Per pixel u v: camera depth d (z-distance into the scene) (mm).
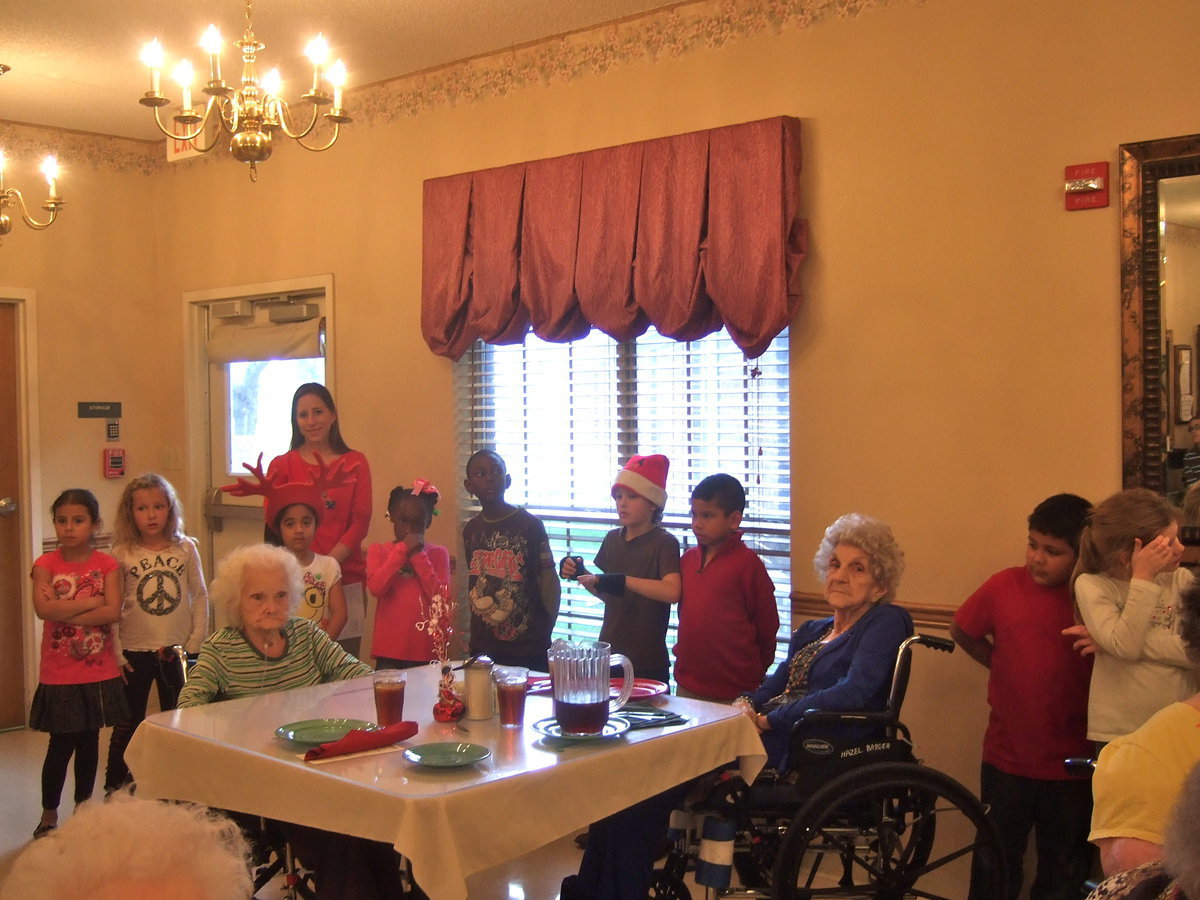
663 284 3578
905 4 3168
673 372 3828
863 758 2449
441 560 3713
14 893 838
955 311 3104
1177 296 2754
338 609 3541
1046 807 2697
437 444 4406
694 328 3547
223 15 3666
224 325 5316
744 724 2391
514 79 4074
